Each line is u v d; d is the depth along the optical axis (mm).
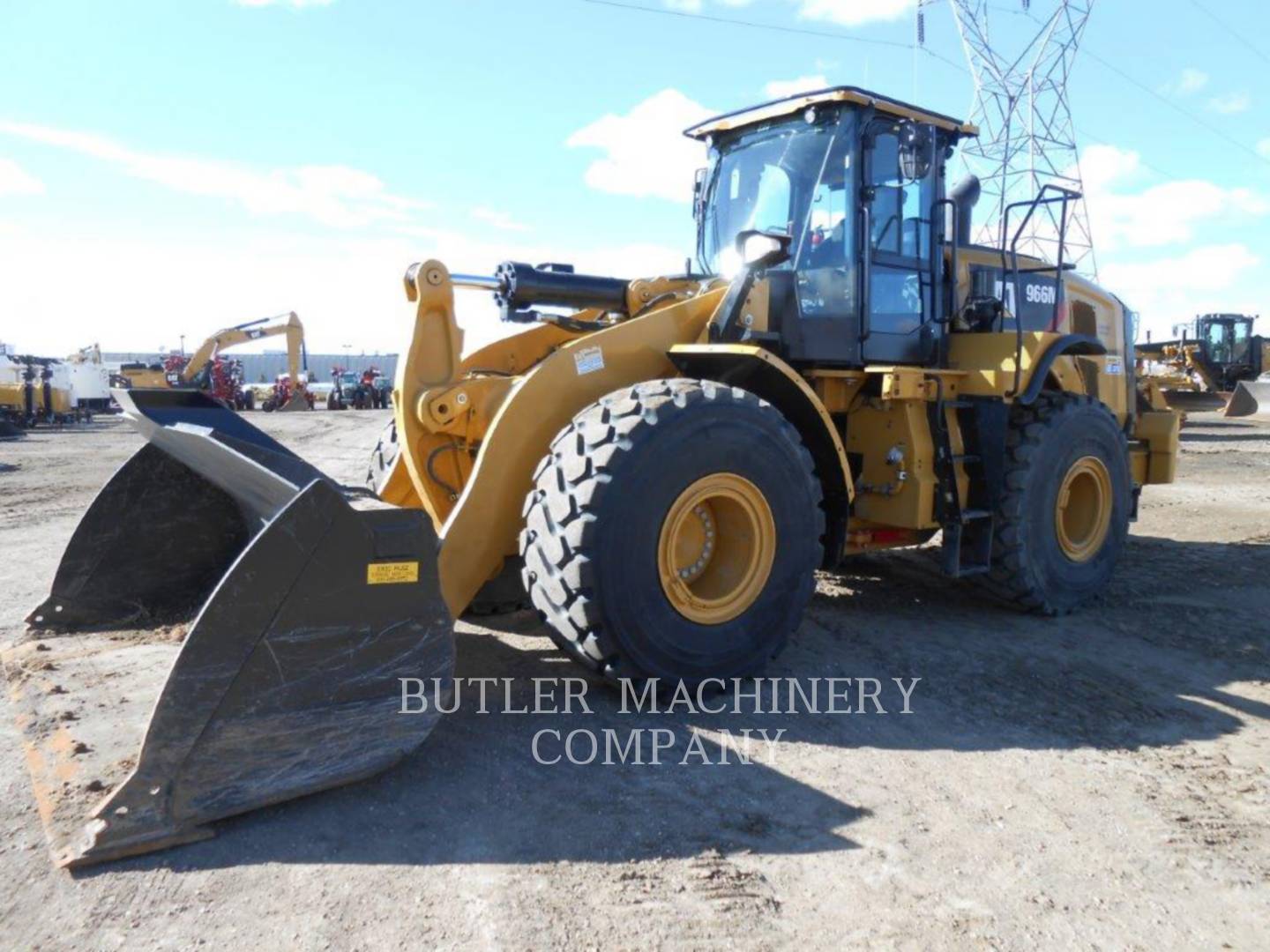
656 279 4652
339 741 2854
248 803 2707
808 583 4055
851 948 2248
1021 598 5113
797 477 3965
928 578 6062
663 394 3650
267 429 21703
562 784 3029
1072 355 5719
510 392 3865
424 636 2979
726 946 2238
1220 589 5973
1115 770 3285
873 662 4355
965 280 5531
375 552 2863
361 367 74750
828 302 4695
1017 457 5027
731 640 3803
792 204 4848
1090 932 2354
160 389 4164
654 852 2645
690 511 3678
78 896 2355
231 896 2373
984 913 2410
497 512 3654
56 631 4234
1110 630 5004
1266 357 28188
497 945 2211
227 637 2654
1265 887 2586
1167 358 27812
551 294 4371
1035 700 3941
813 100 4629
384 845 2629
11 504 9203
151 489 4328
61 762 2967
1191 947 2314
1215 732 3662
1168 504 9859
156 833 2562
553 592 3436
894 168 4848
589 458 3438
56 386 25875
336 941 2211
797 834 2775
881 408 4887
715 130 5176
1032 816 2928
